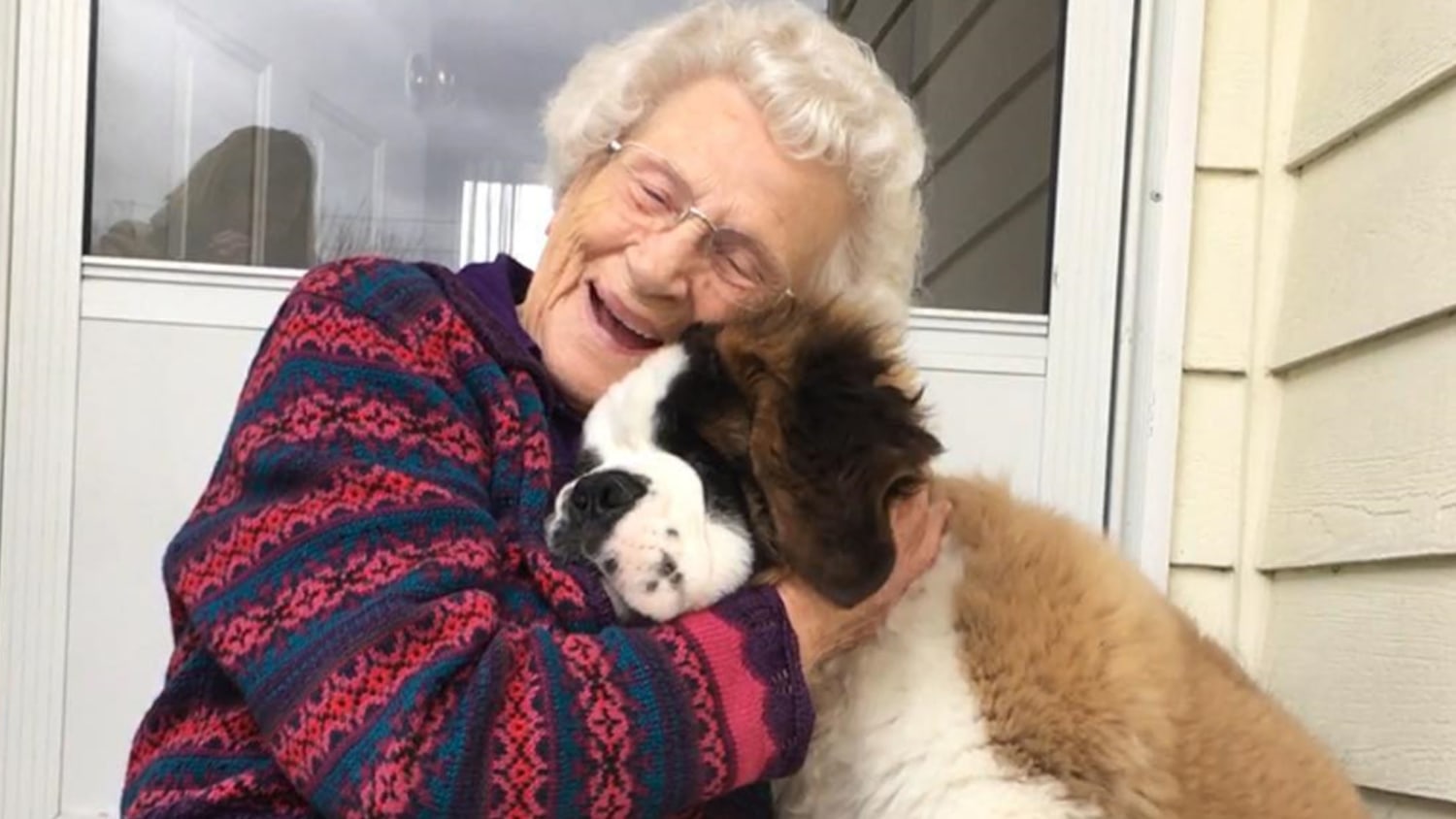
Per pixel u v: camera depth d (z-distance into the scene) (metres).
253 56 3.73
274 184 3.77
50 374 3.59
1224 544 3.48
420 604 1.91
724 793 2.10
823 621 2.22
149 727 2.16
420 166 3.84
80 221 3.59
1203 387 3.51
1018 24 3.76
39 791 3.58
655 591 2.13
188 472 3.64
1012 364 3.71
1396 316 2.91
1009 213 3.75
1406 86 2.95
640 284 2.49
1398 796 2.85
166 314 3.63
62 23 3.56
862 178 2.69
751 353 2.30
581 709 1.86
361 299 2.24
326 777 1.83
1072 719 2.41
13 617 3.57
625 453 2.31
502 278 2.62
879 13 3.75
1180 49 3.48
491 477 2.22
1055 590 2.53
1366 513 2.99
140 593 3.61
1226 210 3.50
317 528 1.99
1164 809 2.39
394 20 3.81
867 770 2.54
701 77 2.64
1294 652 3.25
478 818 1.81
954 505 2.66
